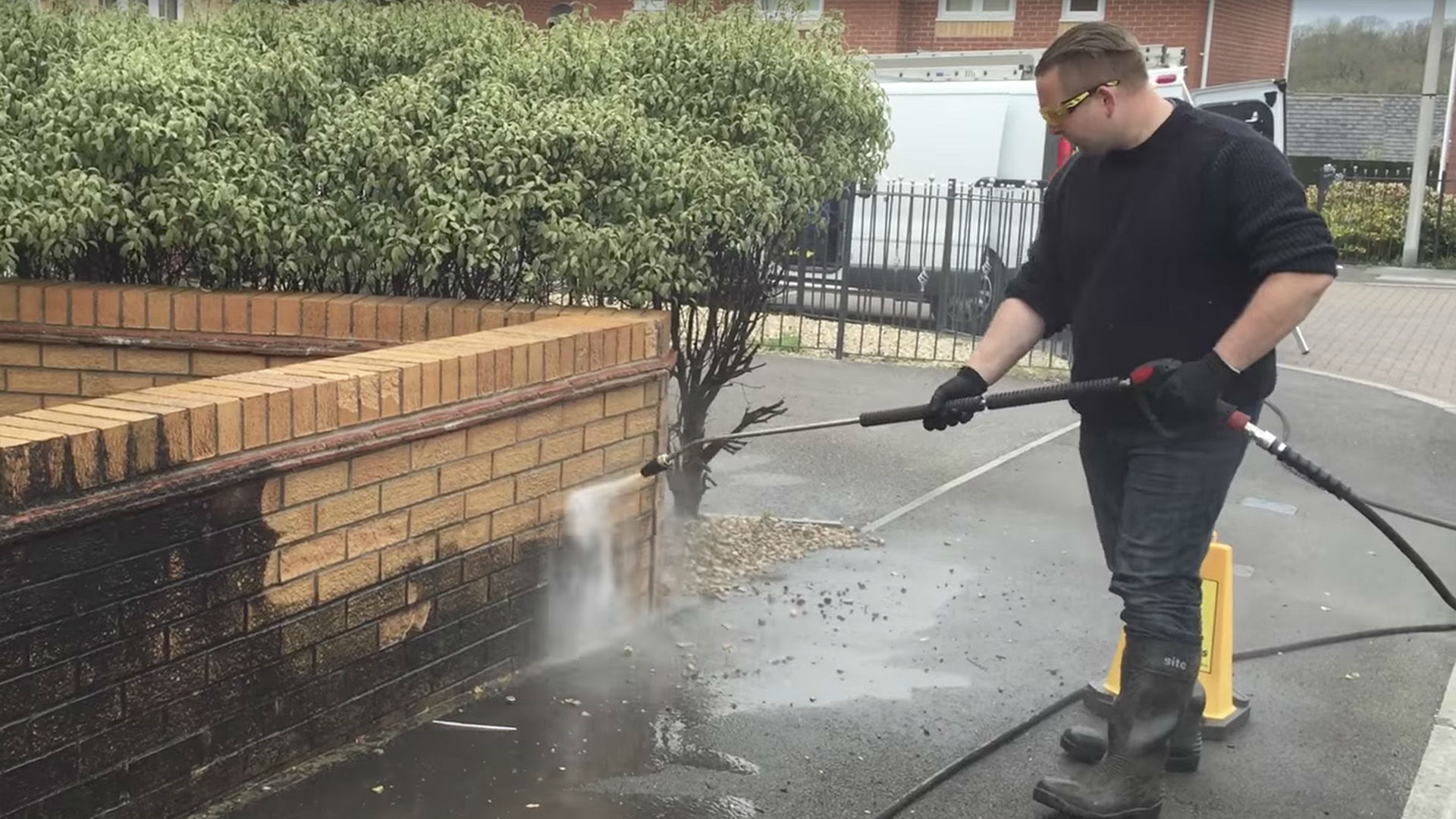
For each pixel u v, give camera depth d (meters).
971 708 4.25
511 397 4.10
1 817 2.87
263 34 5.57
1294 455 3.31
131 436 3.05
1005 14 20.88
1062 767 3.88
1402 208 21.84
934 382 10.36
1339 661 4.78
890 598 5.23
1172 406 3.36
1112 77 3.41
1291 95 28.86
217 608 3.32
